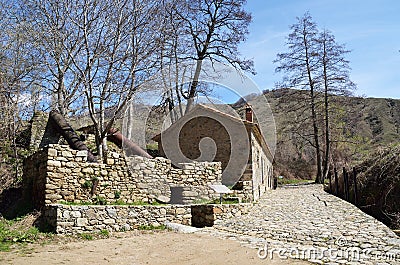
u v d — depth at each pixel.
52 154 7.96
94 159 9.21
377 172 10.71
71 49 12.00
